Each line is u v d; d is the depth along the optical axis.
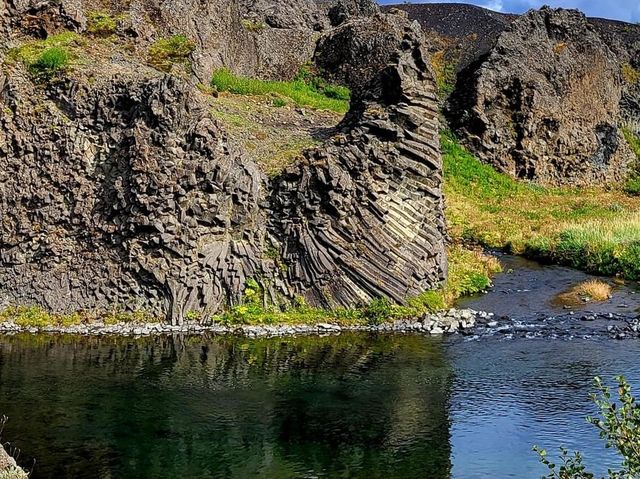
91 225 24.19
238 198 24.20
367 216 24.42
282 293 23.88
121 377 18.50
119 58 30.89
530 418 16.05
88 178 24.67
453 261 29.86
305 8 56.72
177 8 36.53
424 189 25.70
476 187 44.97
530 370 19.05
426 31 71.75
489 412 16.42
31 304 23.78
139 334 22.41
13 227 24.42
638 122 61.69
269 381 18.33
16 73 26.61
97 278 23.80
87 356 20.16
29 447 14.44
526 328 22.92
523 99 49.69
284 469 13.73
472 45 67.62
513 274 30.17
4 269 24.19
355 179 24.75
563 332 22.41
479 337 22.06
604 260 30.48
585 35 55.34
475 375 18.73
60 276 23.97
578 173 52.78
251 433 15.31
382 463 14.02
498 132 49.19
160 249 23.58
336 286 23.80
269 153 28.53
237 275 23.80
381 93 26.88
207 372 18.95
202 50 37.62
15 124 25.28
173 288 23.36
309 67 50.78
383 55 49.38
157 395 17.31
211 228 24.03
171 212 23.69
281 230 24.55
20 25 29.59
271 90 39.50
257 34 49.06
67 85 25.94
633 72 65.12
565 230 34.97
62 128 25.05
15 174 24.83
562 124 51.72
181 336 22.27
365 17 54.81
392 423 15.86
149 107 24.25
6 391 17.36
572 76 53.31
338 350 20.89
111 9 33.72
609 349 20.67
